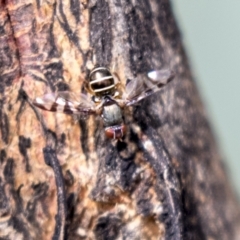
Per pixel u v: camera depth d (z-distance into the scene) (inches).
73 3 6.0
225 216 6.9
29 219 6.1
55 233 6.0
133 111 6.1
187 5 8.4
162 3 6.4
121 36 6.1
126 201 6.0
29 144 6.0
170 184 6.0
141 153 6.0
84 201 6.0
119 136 6.0
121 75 6.1
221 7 8.5
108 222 6.1
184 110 6.6
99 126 6.0
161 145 6.0
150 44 6.2
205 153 6.8
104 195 6.0
